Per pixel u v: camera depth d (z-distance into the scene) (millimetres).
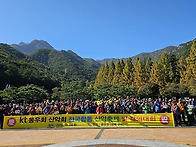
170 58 53906
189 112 13312
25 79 88750
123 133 11000
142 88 41688
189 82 40594
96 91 46906
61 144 8625
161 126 12891
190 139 8930
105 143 8492
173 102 13953
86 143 8625
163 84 46312
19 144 8906
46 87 98125
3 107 15000
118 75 61594
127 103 15273
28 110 15477
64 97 46625
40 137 10453
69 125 13586
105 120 13477
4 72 80625
